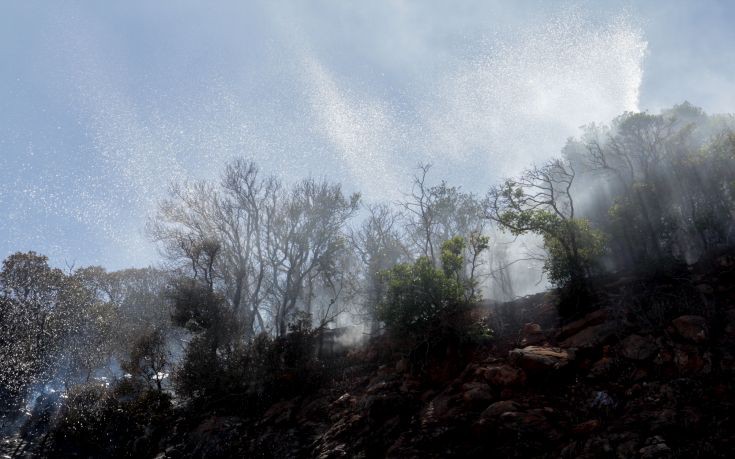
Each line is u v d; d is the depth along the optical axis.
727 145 15.09
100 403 18.94
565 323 12.16
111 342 24.42
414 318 13.02
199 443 14.37
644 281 12.34
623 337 10.35
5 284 24.34
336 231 25.38
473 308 13.68
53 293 24.98
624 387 9.05
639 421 7.91
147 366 20.19
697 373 8.59
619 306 11.44
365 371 15.18
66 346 23.61
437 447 9.30
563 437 8.27
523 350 10.80
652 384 8.75
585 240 13.55
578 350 10.47
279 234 25.25
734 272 11.31
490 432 8.91
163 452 15.03
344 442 11.01
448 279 13.02
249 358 17.62
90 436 17.66
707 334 9.23
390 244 24.84
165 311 26.16
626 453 7.30
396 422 10.70
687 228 15.09
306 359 16.77
